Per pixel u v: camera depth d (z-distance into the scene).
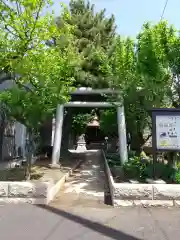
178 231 6.03
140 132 15.56
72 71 13.52
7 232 5.87
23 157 18.12
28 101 10.09
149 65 10.53
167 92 10.66
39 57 10.42
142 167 10.74
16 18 10.02
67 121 24.84
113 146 34.34
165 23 10.74
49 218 6.86
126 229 6.15
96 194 10.09
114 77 13.34
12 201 8.10
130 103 12.83
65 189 11.09
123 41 13.42
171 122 9.22
